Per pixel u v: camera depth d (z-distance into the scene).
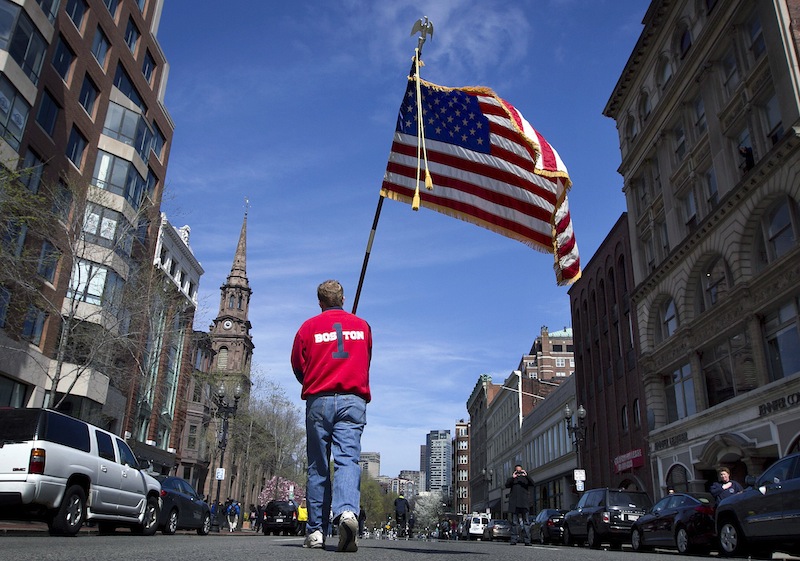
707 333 24.95
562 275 8.27
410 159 8.93
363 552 4.95
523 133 8.63
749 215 21.98
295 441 67.62
